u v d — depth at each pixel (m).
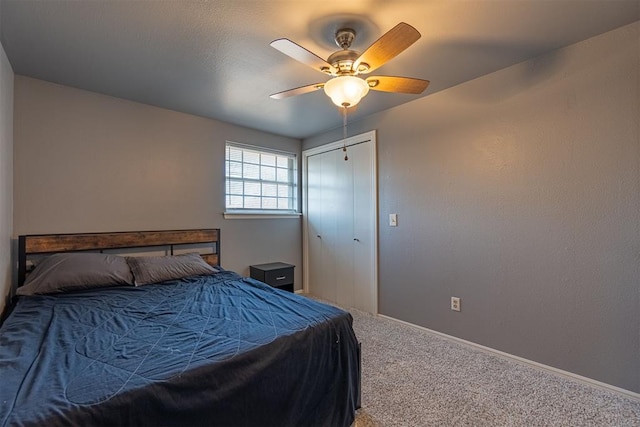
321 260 4.05
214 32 1.84
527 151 2.23
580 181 2.01
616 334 1.89
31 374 1.05
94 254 2.50
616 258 1.88
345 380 1.60
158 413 0.99
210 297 2.06
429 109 2.83
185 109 3.15
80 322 1.59
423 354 2.43
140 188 2.98
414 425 1.62
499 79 2.37
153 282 2.47
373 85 1.88
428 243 2.86
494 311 2.42
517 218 2.29
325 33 1.84
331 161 3.89
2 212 1.94
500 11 1.66
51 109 2.53
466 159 2.58
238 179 3.77
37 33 1.83
